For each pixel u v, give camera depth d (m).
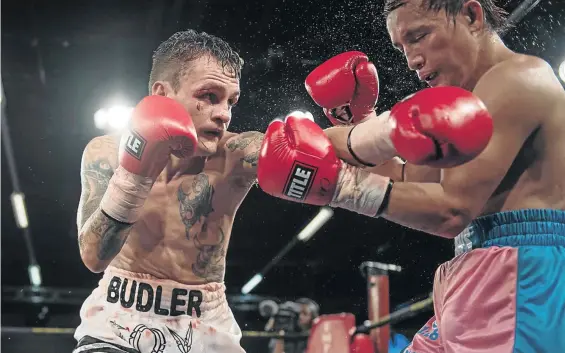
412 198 2.18
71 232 12.98
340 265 11.93
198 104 2.49
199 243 2.55
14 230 13.04
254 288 13.31
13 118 9.51
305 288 12.63
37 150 10.23
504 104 2.18
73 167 10.73
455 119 1.97
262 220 10.46
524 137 2.19
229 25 6.34
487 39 2.33
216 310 2.56
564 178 2.25
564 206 2.25
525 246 2.18
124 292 2.47
